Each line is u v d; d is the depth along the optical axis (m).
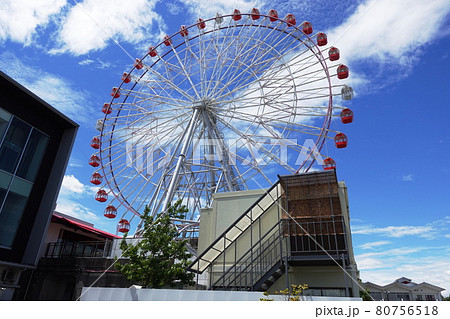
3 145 15.97
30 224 16.92
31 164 17.42
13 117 16.59
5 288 15.84
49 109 17.95
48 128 18.67
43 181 17.92
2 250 15.51
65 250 22.11
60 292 21.50
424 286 46.09
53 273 20.91
